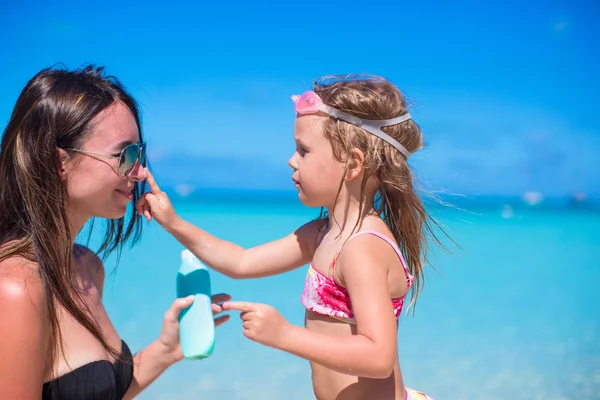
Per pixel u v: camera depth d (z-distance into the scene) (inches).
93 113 86.0
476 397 209.2
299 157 101.5
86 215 91.6
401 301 98.2
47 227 82.7
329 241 99.9
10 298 75.9
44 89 85.7
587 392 215.0
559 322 321.7
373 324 86.2
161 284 385.1
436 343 278.1
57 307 83.7
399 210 102.5
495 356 259.0
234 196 1878.7
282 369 233.1
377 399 96.3
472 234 842.8
